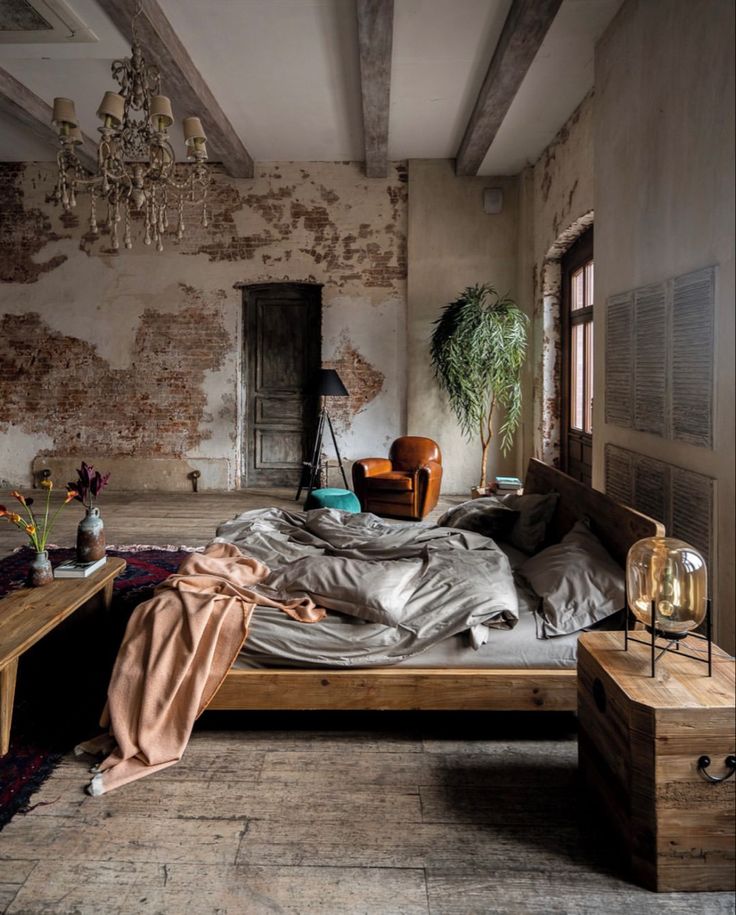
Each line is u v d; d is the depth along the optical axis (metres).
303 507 6.55
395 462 6.62
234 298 7.38
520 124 5.76
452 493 7.34
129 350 7.46
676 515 2.96
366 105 5.18
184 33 4.50
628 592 2.03
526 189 6.84
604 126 3.98
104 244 7.39
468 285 7.17
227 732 2.44
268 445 7.68
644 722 1.65
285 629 2.37
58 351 7.51
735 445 2.50
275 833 1.87
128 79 3.82
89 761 2.23
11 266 7.45
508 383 6.49
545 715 2.57
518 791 2.08
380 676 2.30
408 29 4.40
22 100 5.39
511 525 3.59
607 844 1.84
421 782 2.12
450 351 6.26
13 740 2.36
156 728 2.21
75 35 4.37
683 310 2.89
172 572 4.27
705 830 1.64
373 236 7.27
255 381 7.63
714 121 2.65
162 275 7.39
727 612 2.54
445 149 6.82
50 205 7.37
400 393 7.37
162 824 1.91
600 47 4.09
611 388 3.83
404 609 2.40
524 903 1.62
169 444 7.53
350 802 2.02
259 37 4.56
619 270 3.71
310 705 2.32
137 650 2.32
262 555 3.05
